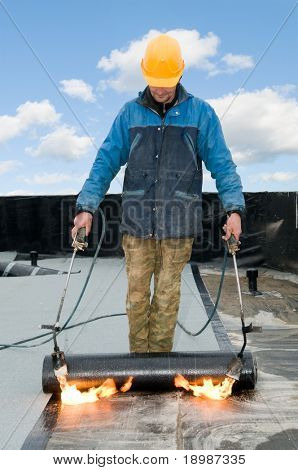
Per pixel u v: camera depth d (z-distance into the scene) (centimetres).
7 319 498
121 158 317
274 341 415
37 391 296
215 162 309
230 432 239
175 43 299
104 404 274
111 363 287
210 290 672
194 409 265
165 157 304
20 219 1051
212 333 424
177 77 292
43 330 446
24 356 367
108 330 437
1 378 321
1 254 1043
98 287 676
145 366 285
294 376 319
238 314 532
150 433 240
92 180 306
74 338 412
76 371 284
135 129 305
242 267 918
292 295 658
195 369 284
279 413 259
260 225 909
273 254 895
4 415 262
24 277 770
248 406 269
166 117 303
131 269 315
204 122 306
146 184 306
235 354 293
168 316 317
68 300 591
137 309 319
